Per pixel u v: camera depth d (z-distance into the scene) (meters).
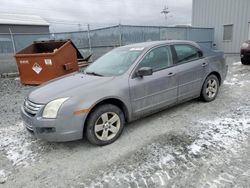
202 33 17.42
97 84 3.42
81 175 2.78
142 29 13.85
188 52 4.58
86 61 9.75
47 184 2.66
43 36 14.12
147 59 3.94
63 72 7.79
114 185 2.55
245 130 3.62
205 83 4.88
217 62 5.10
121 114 3.59
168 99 4.20
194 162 2.86
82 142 3.59
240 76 7.86
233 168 2.69
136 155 3.12
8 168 3.01
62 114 3.06
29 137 3.85
